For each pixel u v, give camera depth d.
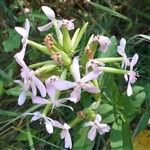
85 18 0.22
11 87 0.20
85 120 0.16
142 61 0.22
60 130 0.19
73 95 0.14
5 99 0.20
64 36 0.15
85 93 0.17
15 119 0.18
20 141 0.19
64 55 0.15
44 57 0.21
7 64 0.21
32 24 0.22
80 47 0.20
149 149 0.17
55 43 0.15
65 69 0.15
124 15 0.23
